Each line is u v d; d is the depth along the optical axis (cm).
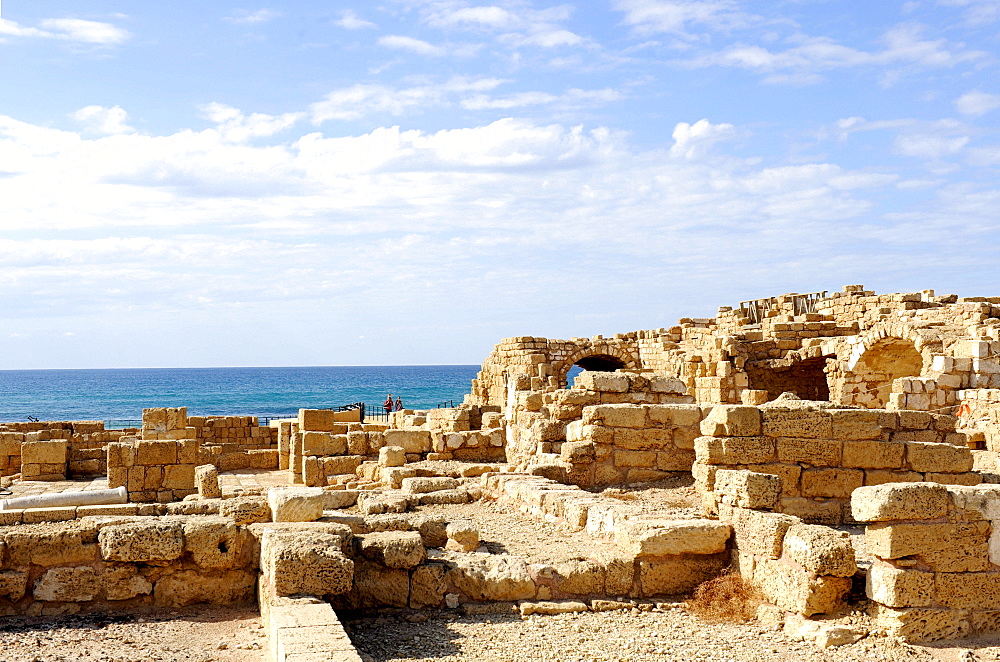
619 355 4875
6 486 2694
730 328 4278
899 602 957
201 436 3625
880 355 3281
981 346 2461
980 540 980
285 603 940
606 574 1130
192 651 906
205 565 1066
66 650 901
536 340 4753
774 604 1059
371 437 2309
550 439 1902
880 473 1433
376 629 1017
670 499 1545
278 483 2581
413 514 1481
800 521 1077
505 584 1106
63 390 18125
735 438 1394
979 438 2275
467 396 5481
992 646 945
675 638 995
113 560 1046
